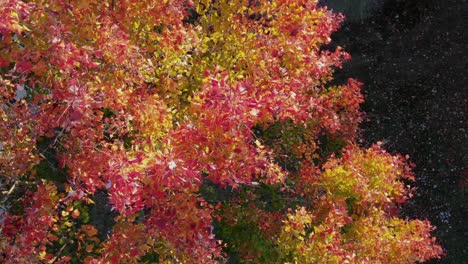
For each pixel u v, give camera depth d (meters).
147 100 5.52
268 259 7.89
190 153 4.46
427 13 13.33
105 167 5.00
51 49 4.07
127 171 4.29
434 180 11.91
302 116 5.94
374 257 7.08
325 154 10.59
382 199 7.26
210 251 5.54
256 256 8.07
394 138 12.16
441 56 12.92
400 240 7.09
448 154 12.08
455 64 12.83
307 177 7.99
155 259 7.95
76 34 4.73
